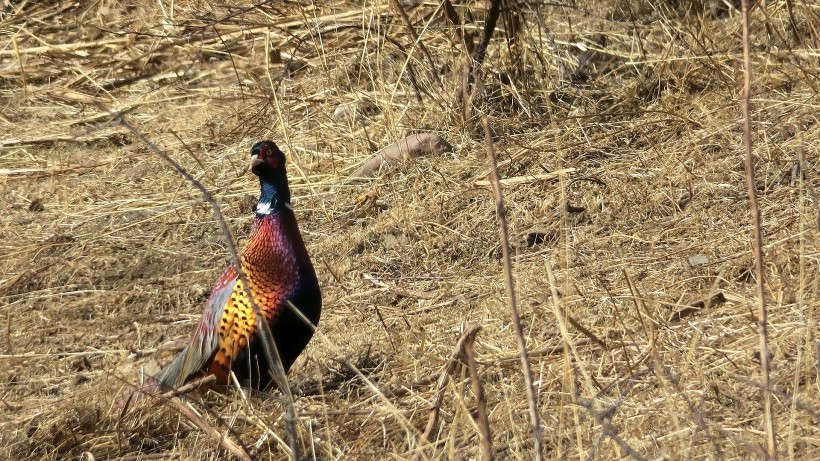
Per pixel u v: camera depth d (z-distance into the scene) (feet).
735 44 69.36
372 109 71.87
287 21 81.35
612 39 74.69
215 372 42.45
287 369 43.47
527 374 29.78
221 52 81.35
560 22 77.20
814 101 60.44
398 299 52.01
